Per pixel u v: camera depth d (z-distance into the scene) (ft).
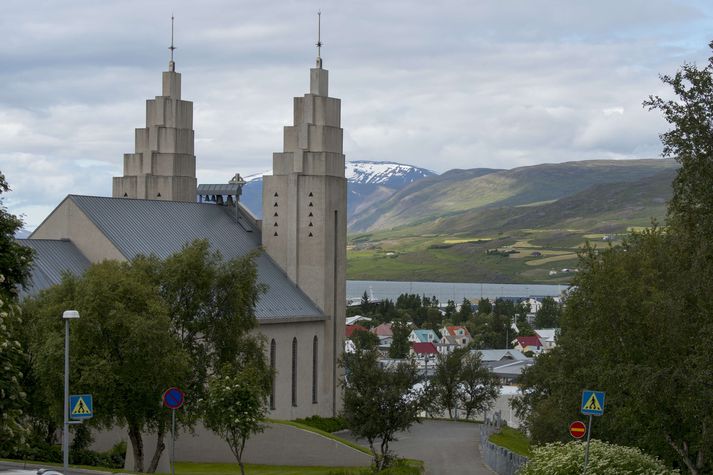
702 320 242.37
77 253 444.55
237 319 335.06
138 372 291.58
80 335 289.74
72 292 306.35
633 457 232.73
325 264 518.37
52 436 333.21
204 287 331.16
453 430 559.38
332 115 529.04
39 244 429.79
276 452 401.08
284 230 522.47
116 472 261.85
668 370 242.37
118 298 296.51
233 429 299.38
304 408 503.61
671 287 257.34
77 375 286.25
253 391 301.22
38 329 296.30
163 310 297.74
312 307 515.50
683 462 284.61
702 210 216.95
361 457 399.85
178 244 477.36
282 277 519.19
